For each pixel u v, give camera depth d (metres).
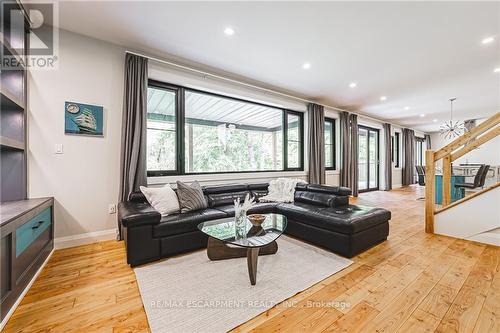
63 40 2.63
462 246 2.70
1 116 2.29
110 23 2.51
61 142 2.62
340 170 6.24
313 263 2.24
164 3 2.18
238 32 2.66
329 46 2.96
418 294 1.73
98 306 1.60
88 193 2.79
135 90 3.00
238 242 1.89
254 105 4.75
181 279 1.95
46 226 2.28
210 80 3.74
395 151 8.84
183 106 3.63
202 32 2.66
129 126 2.94
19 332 1.36
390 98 5.26
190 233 2.52
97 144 2.84
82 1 2.15
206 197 3.29
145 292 1.75
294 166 5.39
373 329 1.38
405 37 2.74
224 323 1.43
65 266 2.18
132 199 2.79
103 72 2.87
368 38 2.77
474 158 8.47
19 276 1.64
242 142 4.70
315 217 2.67
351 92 4.88
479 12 2.27
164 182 3.32
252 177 4.41
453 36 2.72
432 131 10.14
